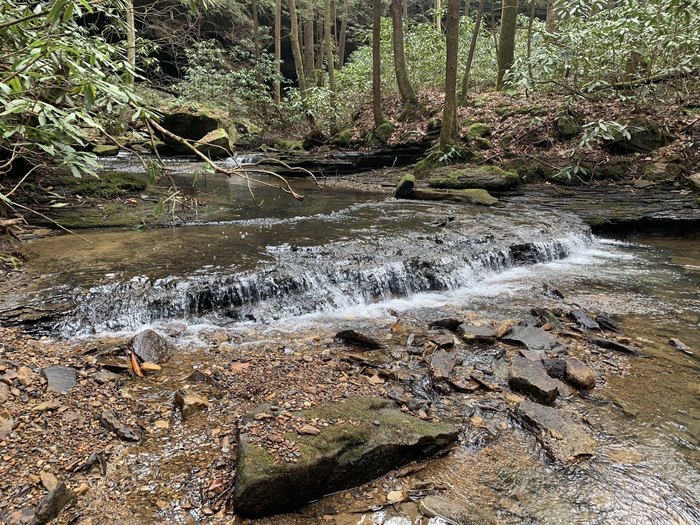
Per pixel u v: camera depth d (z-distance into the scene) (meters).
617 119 10.98
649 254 7.69
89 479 2.47
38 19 3.82
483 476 2.72
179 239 6.34
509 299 5.64
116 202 7.98
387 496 2.55
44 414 2.90
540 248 7.13
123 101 3.79
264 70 18.80
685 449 2.97
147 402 3.19
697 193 9.06
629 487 2.64
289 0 17.53
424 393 3.54
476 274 6.33
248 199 9.86
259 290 4.94
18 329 3.82
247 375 3.59
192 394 3.20
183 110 14.80
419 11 29.31
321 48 23.38
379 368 3.84
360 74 18.16
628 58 11.20
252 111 19.98
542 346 4.30
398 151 13.93
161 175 4.68
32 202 7.04
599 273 6.68
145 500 2.38
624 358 4.18
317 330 4.61
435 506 2.46
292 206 9.19
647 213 8.55
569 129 11.49
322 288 5.27
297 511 2.42
